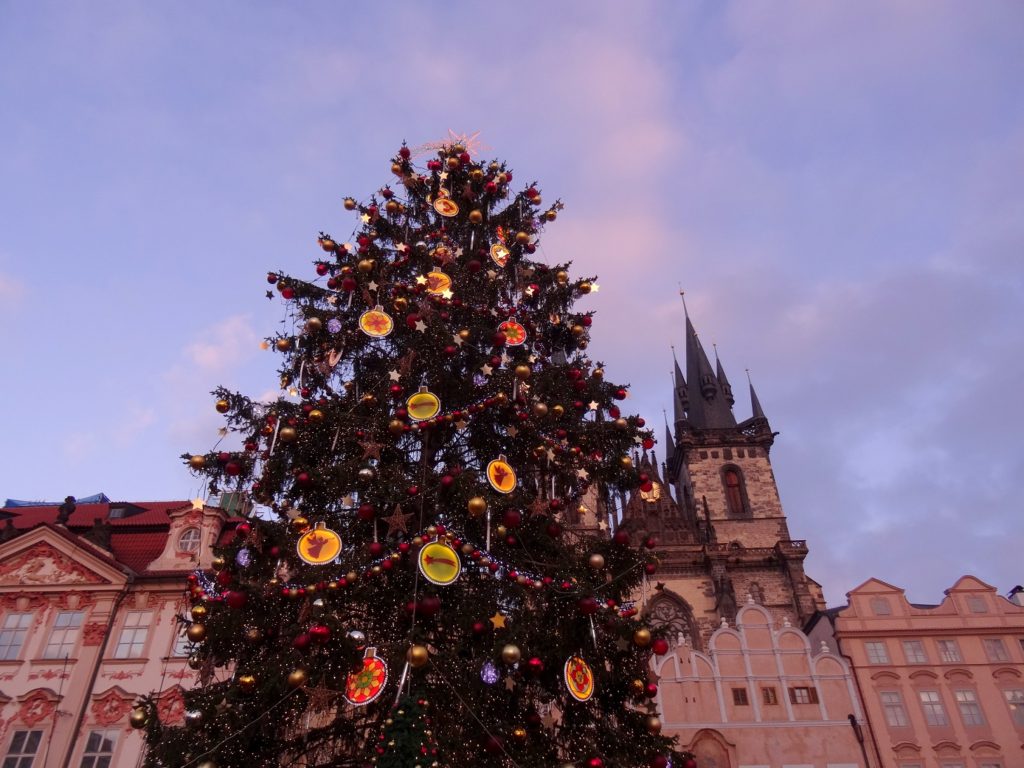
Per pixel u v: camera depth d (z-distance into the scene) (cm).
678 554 5781
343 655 970
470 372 1402
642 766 1065
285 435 1176
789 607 5553
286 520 1164
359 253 1476
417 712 910
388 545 1098
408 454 1330
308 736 1084
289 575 1148
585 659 1072
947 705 2917
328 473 1145
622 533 1185
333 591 1024
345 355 1465
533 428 1264
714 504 6506
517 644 984
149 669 2394
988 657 3039
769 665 3009
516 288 1590
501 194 1800
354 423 1228
